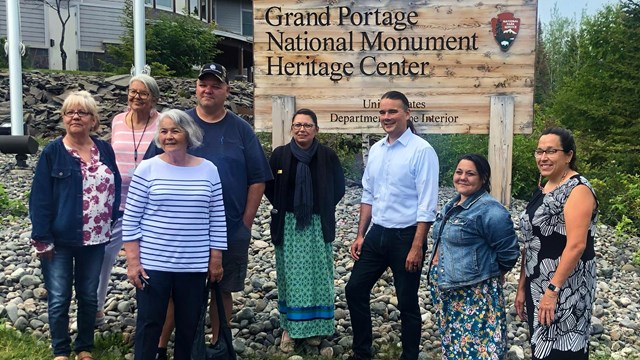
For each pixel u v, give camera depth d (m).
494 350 3.58
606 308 5.55
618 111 14.52
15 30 9.40
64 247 3.90
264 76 6.92
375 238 4.17
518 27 6.75
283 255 4.48
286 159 4.42
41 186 3.81
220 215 3.70
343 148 11.66
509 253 3.53
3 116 12.20
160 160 3.61
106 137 11.64
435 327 4.98
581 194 3.12
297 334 4.37
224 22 30.16
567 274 3.12
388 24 6.84
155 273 3.55
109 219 4.03
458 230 3.61
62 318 3.91
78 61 22.02
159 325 3.62
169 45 19.56
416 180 3.99
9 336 4.39
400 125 4.05
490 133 6.87
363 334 4.26
